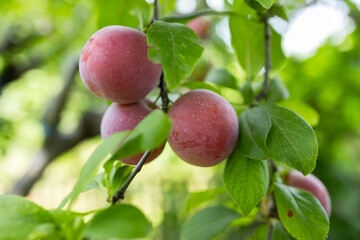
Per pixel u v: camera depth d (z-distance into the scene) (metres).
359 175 1.08
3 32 0.98
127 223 0.31
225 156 0.39
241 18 0.46
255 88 0.47
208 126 0.38
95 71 0.37
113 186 0.36
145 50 0.38
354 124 0.92
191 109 0.38
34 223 0.32
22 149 1.33
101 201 1.54
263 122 0.39
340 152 1.00
